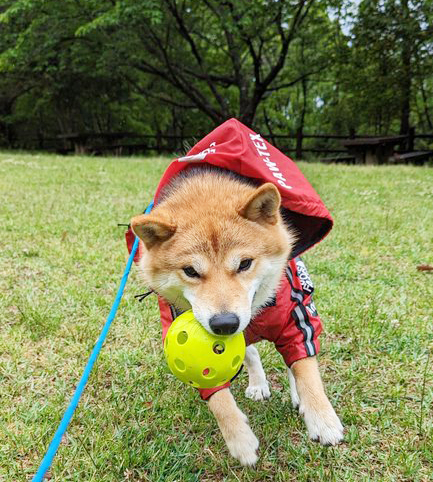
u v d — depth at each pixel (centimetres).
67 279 84
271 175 49
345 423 48
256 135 55
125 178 186
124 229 112
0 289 80
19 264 90
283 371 59
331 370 57
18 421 49
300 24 340
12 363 58
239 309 40
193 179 50
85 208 132
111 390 54
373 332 63
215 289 40
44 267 89
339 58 345
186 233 43
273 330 45
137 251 55
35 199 144
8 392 53
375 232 110
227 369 39
